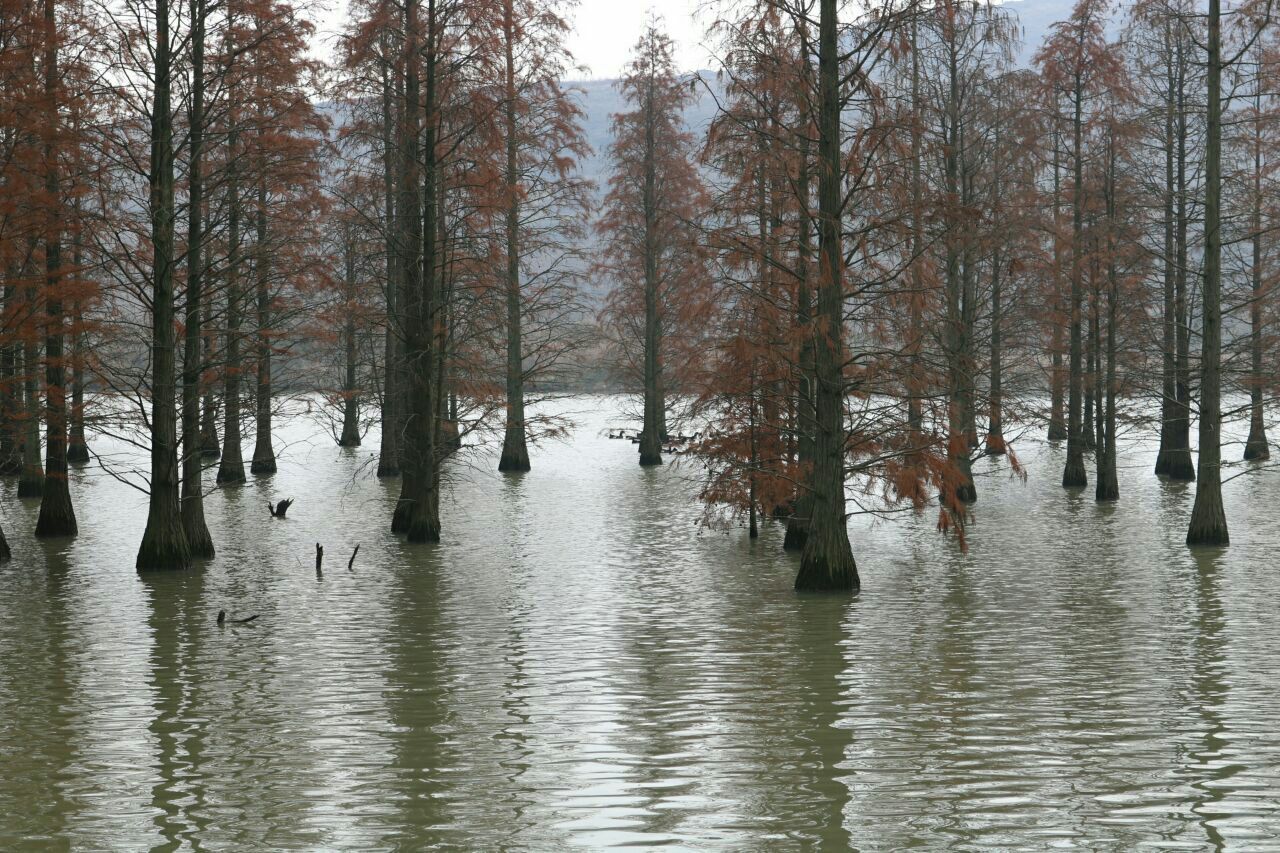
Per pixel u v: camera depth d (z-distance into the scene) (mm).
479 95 25094
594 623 15680
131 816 8203
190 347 21641
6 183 19438
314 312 23391
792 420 23266
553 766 9312
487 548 23859
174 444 20812
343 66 25750
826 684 12062
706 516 25344
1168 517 28438
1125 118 33750
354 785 8859
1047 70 34844
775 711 10961
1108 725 10359
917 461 17719
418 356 25047
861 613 16312
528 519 29375
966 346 25531
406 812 8242
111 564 21453
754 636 14711
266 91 22047
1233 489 35562
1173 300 33906
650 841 7652
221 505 32438
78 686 12148
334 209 27438
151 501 20625
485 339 27594
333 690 11945
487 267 25938
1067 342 35938
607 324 50156
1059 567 20578
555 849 7531
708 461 24859
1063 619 15711
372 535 25922
